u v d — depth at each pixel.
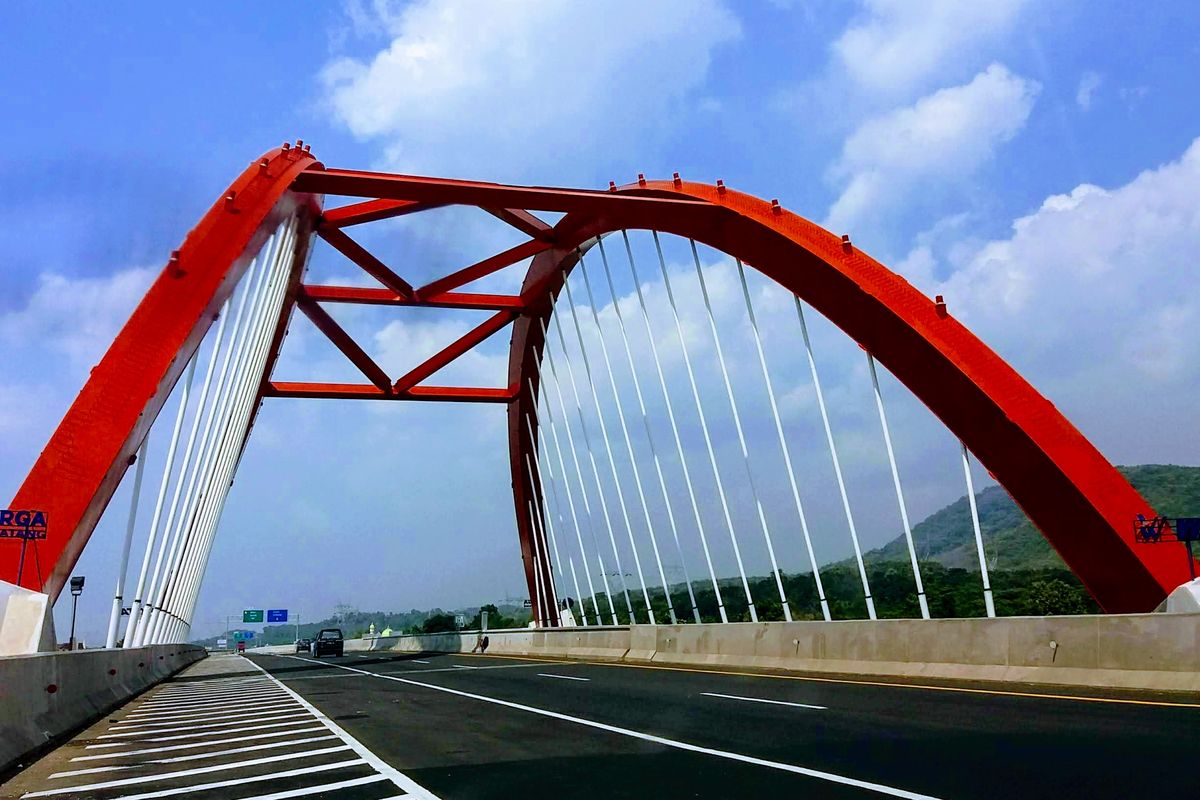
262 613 135.88
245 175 23.06
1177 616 12.20
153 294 19.50
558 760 8.48
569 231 35.00
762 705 12.84
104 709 15.29
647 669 23.08
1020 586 44.47
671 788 6.91
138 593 21.16
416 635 56.56
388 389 41.72
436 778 7.72
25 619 14.71
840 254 23.55
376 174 26.23
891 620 17.41
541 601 44.91
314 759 9.13
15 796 7.51
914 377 23.00
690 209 27.34
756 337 25.22
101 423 17.75
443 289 37.62
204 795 7.34
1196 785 6.36
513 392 44.00
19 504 16.61
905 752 8.20
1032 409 20.98
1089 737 8.64
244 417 32.72
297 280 34.31
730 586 58.25
